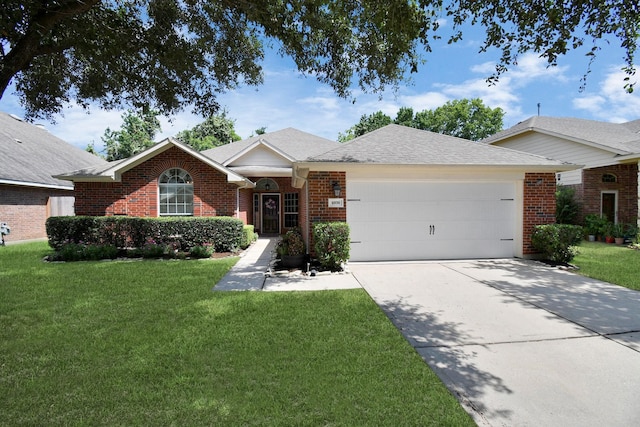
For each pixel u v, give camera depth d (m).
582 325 4.59
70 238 11.43
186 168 12.64
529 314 5.04
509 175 9.55
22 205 15.29
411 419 2.61
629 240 13.11
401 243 9.39
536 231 9.35
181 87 7.20
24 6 4.07
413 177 9.27
